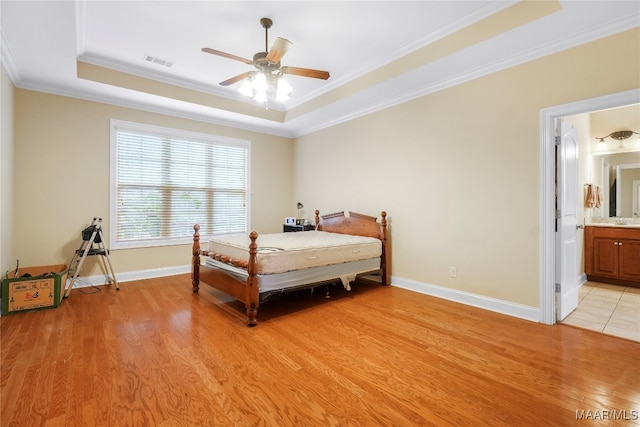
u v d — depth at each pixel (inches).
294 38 119.6
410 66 127.2
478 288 127.3
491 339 96.7
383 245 160.1
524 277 114.0
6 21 93.0
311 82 161.5
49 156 145.8
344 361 83.0
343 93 159.5
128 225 169.3
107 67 141.4
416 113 149.9
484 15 102.4
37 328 103.3
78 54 130.5
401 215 157.9
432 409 63.5
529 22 93.0
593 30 95.7
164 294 144.4
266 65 104.7
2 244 119.0
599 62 96.1
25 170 139.6
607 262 169.3
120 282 165.3
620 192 182.5
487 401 66.0
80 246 151.6
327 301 136.3
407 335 99.9
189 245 190.1
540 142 109.0
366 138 176.6
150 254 175.9
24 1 83.3
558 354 86.7
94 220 149.6
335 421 59.7
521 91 113.7
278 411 62.5
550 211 107.7
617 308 126.6
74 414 60.7
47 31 98.7
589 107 98.2
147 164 175.0
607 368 79.1
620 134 176.7
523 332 101.7
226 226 207.0
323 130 208.1
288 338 97.6
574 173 122.8
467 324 108.7
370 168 174.4
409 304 131.4
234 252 126.1
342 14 104.4
